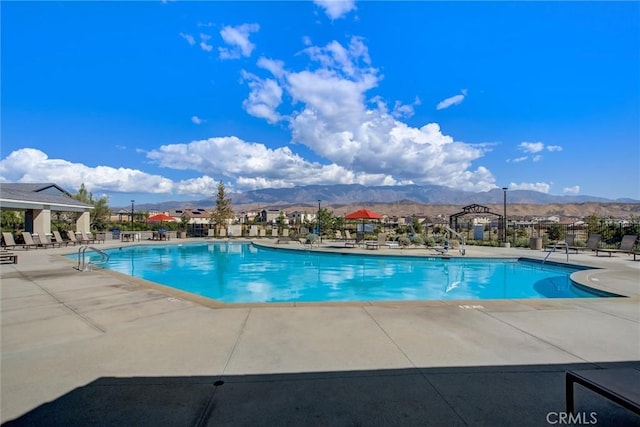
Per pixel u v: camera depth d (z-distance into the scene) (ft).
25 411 8.00
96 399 8.55
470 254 51.52
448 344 12.50
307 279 38.42
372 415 7.89
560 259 43.65
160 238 86.63
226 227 104.42
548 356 11.43
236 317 15.99
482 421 7.68
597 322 15.35
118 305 18.31
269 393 8.89
